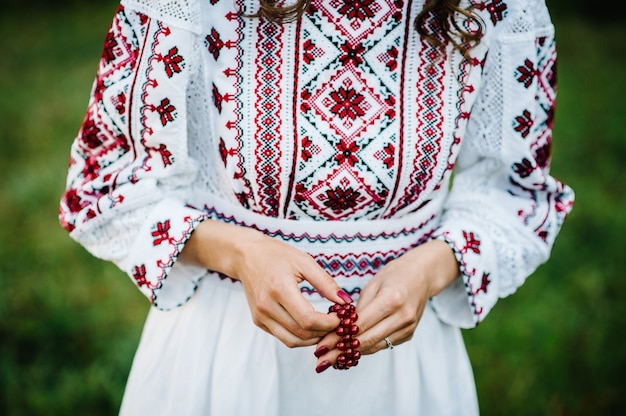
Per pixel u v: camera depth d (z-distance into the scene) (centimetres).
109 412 244
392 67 111
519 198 128
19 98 575
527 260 128
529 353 268
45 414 241
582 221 360
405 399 127
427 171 118
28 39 793
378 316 107
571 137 469
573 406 245
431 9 110
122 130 115
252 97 110
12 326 286
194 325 124
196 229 115
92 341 281
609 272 319
